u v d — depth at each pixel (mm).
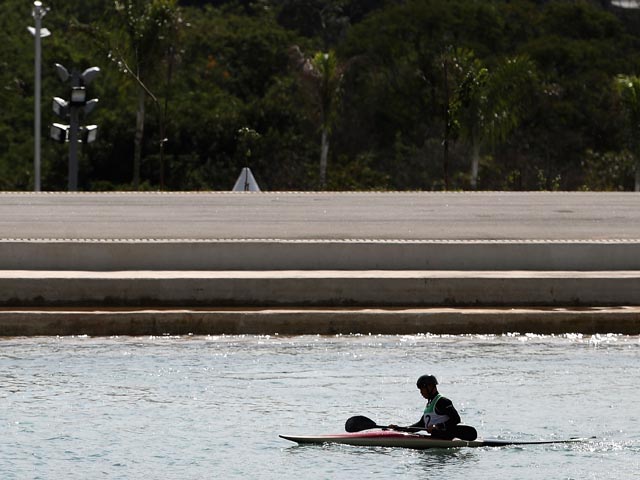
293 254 49500
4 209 60906
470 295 47375
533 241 51375
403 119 124000
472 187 99188
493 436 32312
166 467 29484
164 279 46844
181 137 115250
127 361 41031
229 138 115562
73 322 45375
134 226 56281
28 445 31328
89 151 114938
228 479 28531
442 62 104375
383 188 108938
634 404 35656
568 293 47594
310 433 32469
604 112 122125
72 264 49188
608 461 30219
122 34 99625
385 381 38375
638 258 50219
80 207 61750
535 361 41375
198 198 66125
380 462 29953
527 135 120438
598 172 112000
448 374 39375
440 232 55438
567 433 32656
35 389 37188
